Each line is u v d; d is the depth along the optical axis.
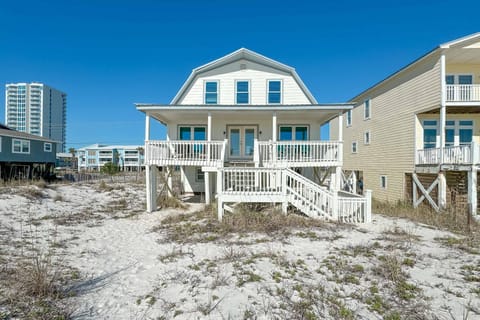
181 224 9.04
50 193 14.91
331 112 12.27
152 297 4.01
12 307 3.65
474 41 11.98
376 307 3.66
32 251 6.17
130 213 11.59
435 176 12.94
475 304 3.74
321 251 5.94
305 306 3.70
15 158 23.55
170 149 11.55
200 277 4.71
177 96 14.62
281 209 9.45
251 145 14.77
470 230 7.91
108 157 71.62
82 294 4.12
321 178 14.61
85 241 7.29
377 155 17.78
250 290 4.17
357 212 9.04
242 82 14.73
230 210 9.50
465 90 12.85
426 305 3.71
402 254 5.70
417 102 14.03
